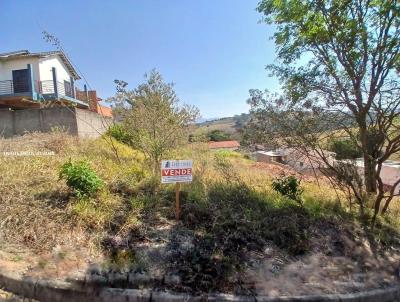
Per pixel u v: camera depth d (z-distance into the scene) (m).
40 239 3.20
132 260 3.09
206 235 3.64
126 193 4.39
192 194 4.51
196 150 7.41
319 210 4.90
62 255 3.02
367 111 5.03
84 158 5.63
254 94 7.06
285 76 5.53
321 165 5.30
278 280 3.23
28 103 14.99
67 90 16.55
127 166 5.70
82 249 3.16
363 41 4.77
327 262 3.76
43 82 15.41
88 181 3.96
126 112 6.72
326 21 4.93
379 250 4.32
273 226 4.09
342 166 5.17
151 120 6.06
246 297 2.89
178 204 3.90
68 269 2.85
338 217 4.82
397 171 8.21
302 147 5.06
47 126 9.66
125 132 8.22
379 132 5.04
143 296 2.72
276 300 2.92
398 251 4.42
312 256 3.81
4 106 15.12
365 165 5.43
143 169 5.54
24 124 9.67
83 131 10.06
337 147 5.28
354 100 5.05
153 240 3.45
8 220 3.39
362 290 3.36
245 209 4.32
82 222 3.49
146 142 5.93
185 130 6.64
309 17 5.13
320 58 5.19
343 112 5.12
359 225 4.79
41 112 9.66
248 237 3.79
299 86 5.19
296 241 3.96
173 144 6.23
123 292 2.72
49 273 2.78
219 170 6.17
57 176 4.59
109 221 3.59
